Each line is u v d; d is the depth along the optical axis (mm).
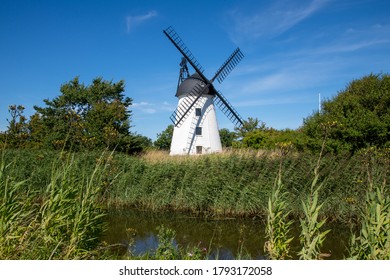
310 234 4137
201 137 28469
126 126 23062
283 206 4770
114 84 30906
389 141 16203
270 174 13523
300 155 14398
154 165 15992
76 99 30266
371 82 20203
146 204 14133
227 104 29469
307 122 20594
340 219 10914
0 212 4453
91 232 5582
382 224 3953
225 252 7832
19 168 12312
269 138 27562
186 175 14570
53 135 18375
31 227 4758
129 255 6246
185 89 29141
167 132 46094
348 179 12148
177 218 12227
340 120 17422
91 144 7996
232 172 14164
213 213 12938
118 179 14414
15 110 6445
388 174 7305
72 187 5426
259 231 10242
